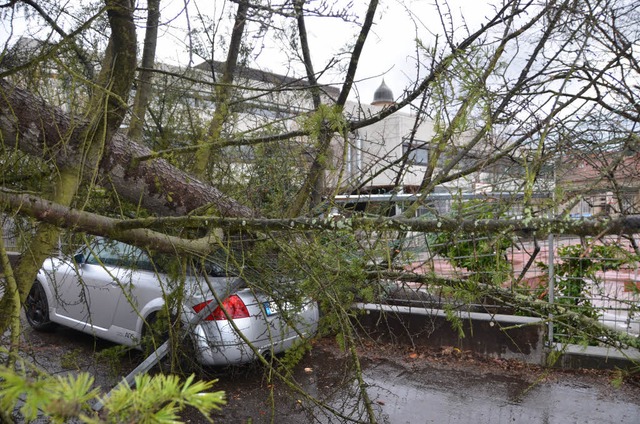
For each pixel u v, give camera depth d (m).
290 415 4.38
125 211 4.62
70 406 0.69
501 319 5.62
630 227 1.63
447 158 3.42
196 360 4.62
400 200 3.62
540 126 3.15
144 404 0.77
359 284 3.63
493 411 4.46
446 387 5.00
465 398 4.73
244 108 5.08
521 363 5.53
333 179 3.72
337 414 3.22
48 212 3.00
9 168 3.69
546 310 3.62
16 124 3.25
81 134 3.47
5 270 2.68
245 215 4.16
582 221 1.75
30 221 3.54
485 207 2.74
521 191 2.76
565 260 5.06
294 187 4.16
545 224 1.85
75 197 3.55
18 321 2.62
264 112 5.19
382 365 5.62
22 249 3.66
